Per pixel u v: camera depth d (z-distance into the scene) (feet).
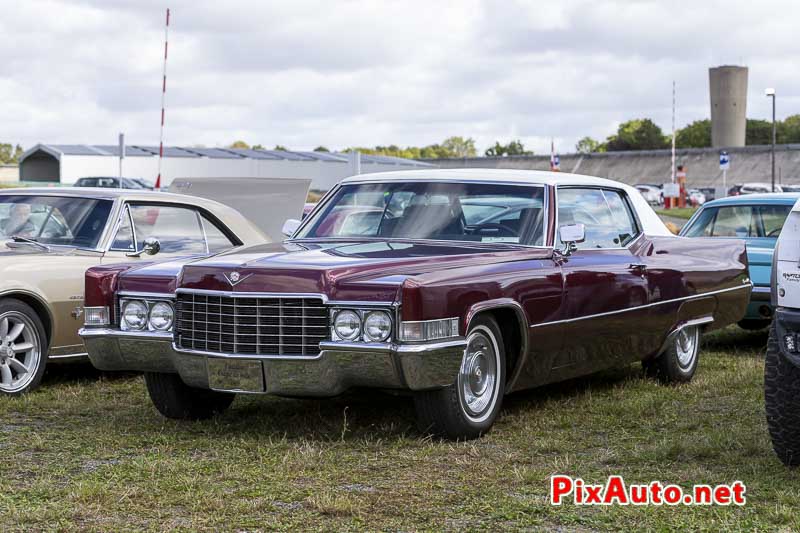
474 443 18.34
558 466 16.58
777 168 395.75
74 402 22.44
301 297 17.52
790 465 16.57
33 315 23.76
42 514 13.67
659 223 26.12
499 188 21.86
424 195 22.09
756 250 32.12
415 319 17.07
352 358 17.22
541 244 20.93
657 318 23.59
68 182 195.21
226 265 18.28
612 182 24.49
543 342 20.08
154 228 26.78
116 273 19.71
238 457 17.16
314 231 22.39
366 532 13.20
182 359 18.61
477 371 18.76
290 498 14.70
